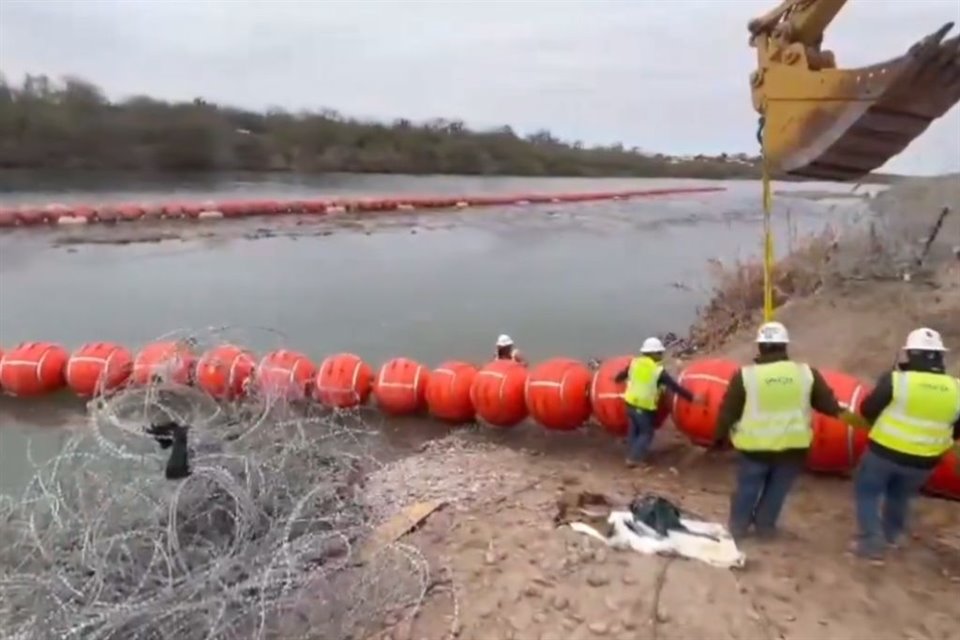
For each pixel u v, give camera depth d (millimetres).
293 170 85000
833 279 20094
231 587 6129
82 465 7895
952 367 12797
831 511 8328
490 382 11414
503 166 106375
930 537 7598
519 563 6922
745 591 6383
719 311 19531
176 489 6855
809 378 7059
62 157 67625
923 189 23141
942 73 7930
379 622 6211
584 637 5879
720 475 9742
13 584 6227
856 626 5965
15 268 26453
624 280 27391
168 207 41344
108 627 5617
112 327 19078
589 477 9602
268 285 25062
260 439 8664
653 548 6992
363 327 19891
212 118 78125
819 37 9391
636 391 9961
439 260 31641
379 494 8719
